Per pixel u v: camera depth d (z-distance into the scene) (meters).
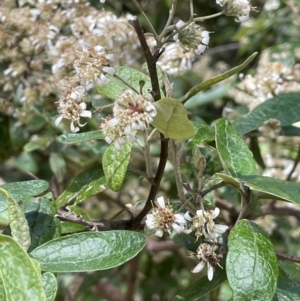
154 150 0.39
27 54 0.33
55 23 0.33
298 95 0.33
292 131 0.34
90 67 0.21
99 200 0.44
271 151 0.42
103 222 0.25
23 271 0.17
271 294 0.19
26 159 0.42
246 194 0.21
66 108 0.22
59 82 0.32
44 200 0.24
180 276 0.55
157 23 0.54
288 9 0.50
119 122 0.19
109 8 0.49
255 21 0.49
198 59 0.52
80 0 0.33
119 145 0.20
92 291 0.51
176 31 0.21
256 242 0.20
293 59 0.41
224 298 0.49
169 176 0.40
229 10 0.22
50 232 0.23
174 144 0.22
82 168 0.41
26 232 0.20
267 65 0.37
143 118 0.19
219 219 0.28
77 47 0.31
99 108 0.22
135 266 0.44
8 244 0.17
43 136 0.38
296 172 0.41
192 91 0.20
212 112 0.51
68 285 0.46
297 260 0.23
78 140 0.26
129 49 0.33
